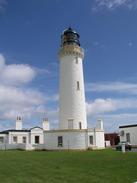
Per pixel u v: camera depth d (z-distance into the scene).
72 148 43.94
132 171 18.17
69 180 15.37
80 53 49.59
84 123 47.69
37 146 47.19
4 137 56.97
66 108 47.38
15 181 15.34
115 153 33.44
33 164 22.83
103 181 14.91
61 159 26.98
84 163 23.22
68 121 46.88
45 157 29.48
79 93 47.97
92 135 45.50
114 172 17.95
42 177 16.47
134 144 55.94
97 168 19.97
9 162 24.45
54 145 45.31
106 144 65.00
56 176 16.70
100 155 30.89
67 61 48.69
